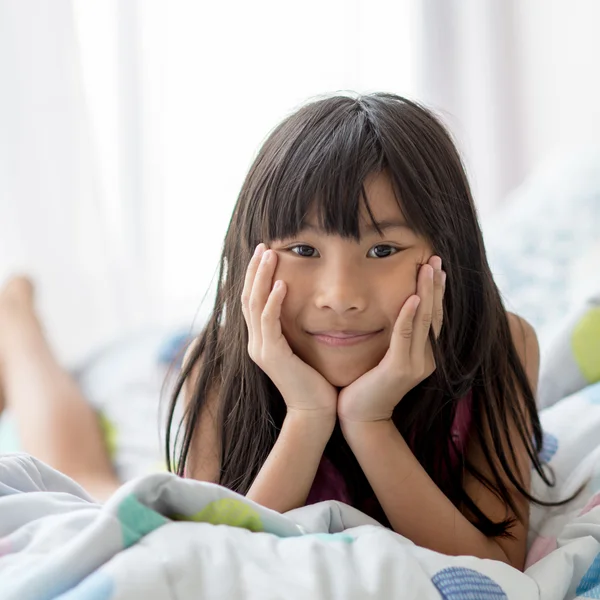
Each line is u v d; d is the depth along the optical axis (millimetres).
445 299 869
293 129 835
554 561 730
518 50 2408
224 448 941
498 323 939
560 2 2342
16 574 599
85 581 576
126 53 2021
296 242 806
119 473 1268
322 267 804
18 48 1909
